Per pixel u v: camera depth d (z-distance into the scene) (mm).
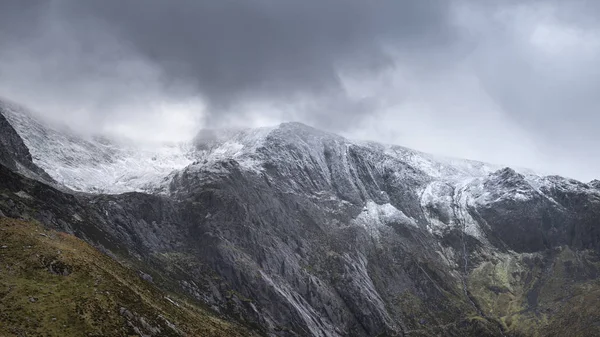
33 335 105312
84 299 120188
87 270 130250
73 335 109812
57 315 112438
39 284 118562
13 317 107250
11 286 114562
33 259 123812
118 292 130125
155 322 130500
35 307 111875
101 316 118375
